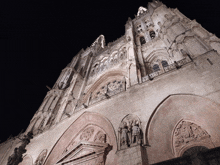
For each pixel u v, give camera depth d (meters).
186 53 15.81
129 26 37.44
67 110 26.44
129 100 16.61
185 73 14.52
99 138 17.36
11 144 28.14
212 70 12.80
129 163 10.94
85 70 38.09
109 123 16.02
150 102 14.67
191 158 6.87
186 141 11.81
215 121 11.17
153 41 27.06
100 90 28.81
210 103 11.47
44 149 20.33
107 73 29.45
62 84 36.91
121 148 12.59
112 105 17.83
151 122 13.39
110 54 35.91
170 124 13.30
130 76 20.39
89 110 20.02
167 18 25.02
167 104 13.93
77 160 15.91
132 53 24.92
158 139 12.48
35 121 28.53
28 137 23.97
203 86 12.42
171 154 11.58
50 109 30.39
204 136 11.31
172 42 20.16
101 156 14.34
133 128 13.30
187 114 12.92
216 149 6.61
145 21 37.69
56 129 22.08
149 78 17.08
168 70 16.28
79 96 28.08
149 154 11.46
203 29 19.88
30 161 20.31
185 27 20.41
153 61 24.83
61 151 19.66
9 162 20.70
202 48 15.86
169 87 14.56
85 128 20.84
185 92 13.07
